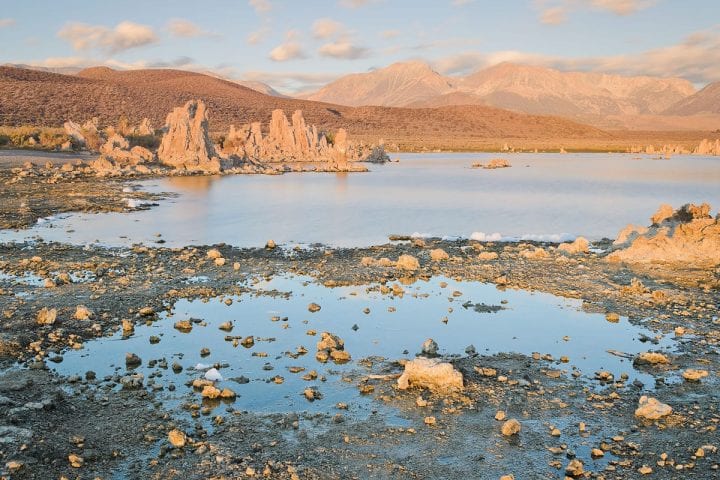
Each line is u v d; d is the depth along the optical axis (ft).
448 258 88.43
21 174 186.09
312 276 77.56
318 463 34.55
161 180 206.49
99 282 70.90
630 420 39.86
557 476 33.50
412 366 45.24
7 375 44.60
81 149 276.62
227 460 34.35
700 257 84.69
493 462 34.83
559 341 55.01
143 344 52.31
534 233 114.21
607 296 68.85
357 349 52.60
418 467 34.35
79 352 50.06
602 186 210.38
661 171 294.25
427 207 149.89
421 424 39.24
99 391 42.73
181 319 59.31
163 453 34.88
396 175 255.29
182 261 83.82
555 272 79.87
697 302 66.08
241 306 64.13
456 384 44.19
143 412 39.91
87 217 122.21
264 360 49.49
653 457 35.40
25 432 35.60
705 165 351.46
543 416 40.34
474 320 60.80
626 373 47.67
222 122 638.53
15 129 300.20
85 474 32.71
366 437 37.50
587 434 37.96
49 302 62.23
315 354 51.08
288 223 122.72
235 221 123.75
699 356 51.16
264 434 37.55
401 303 66.39
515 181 228.22
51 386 43.01
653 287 72.13
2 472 31.81
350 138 628.69
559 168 315.17
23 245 91.71
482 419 39.88
